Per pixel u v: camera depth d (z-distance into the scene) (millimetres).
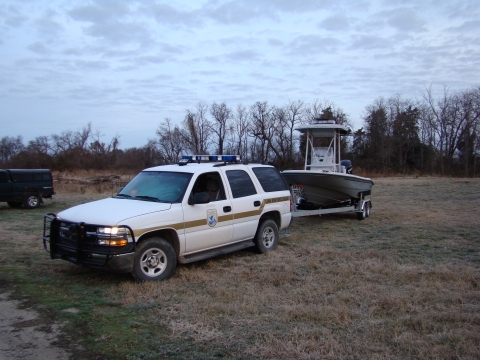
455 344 3826
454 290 5473
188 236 6336
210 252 6816
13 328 4234
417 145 54188
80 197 18953
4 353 3686
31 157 45219
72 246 5723
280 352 3697
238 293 5383
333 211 11531
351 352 3711
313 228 10938
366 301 5082
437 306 4824
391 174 42250
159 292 5367
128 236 5535
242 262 7168
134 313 4684
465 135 49969
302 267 6801
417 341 3904
